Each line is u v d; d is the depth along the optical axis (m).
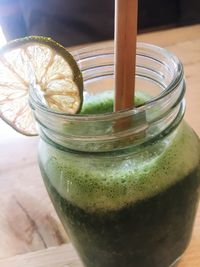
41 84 0.14
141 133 0.12
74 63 0.14
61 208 0.14
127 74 0.12
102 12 0.39
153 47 0.14
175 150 0.13
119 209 0.13
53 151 0.14
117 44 0.12
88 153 0.13
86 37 0.40
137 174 0.13
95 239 0.14
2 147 0.22
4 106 0.16
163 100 0.12
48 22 0.40
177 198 0.13
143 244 0.14
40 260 0.17
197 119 0.21
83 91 0.15
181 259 0.16
